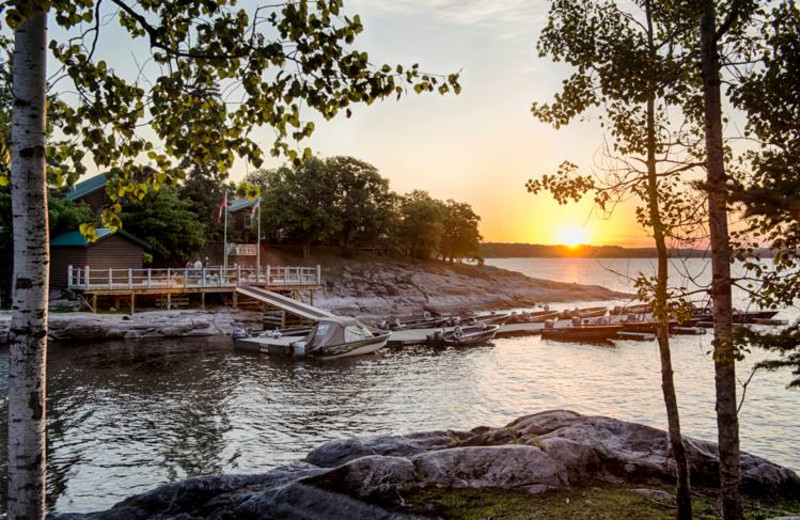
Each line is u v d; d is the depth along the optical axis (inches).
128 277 1514.5
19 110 175.6
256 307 1779.0
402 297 2632.9
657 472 333.1
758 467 335.0
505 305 3002.0
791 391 896.3
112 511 315.3
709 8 259.0
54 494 488.7
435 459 317.7
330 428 706.2
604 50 298.5
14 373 173.9
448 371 1095.0
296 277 1982.0
